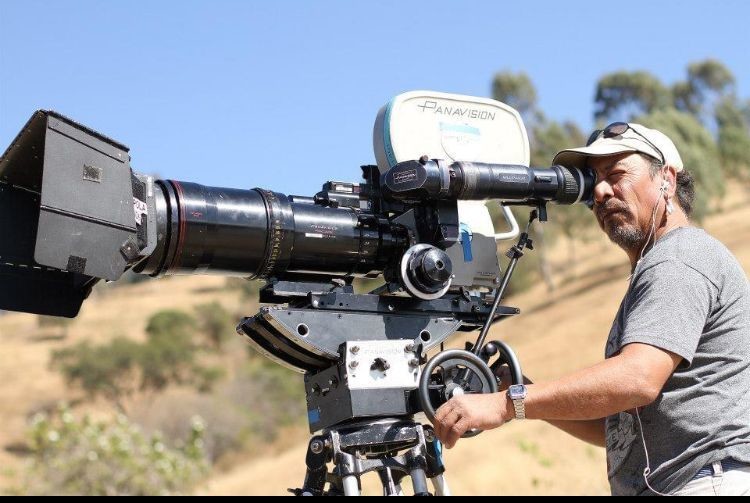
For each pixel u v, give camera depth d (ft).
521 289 202.49
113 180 10.02
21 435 178.50
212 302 265.13
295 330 11.07
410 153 12.74
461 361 11.11
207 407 164.86
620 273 181.68
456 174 11.56
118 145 10.12
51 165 9.45
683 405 10.58
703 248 10.88
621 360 10.21
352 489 10.65
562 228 215.10
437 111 13.07
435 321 11.88
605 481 57.52
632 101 333.42
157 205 10.87
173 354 210.38
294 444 158.81
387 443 11.03
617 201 11.79
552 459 62.18
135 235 10.18
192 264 11.17
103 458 59.82
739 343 10.70
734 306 10.77
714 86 338.13
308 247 11.62
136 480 59.93
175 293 322.14
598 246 232.53
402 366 11.27
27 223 11.00
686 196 12.28
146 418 165.37
